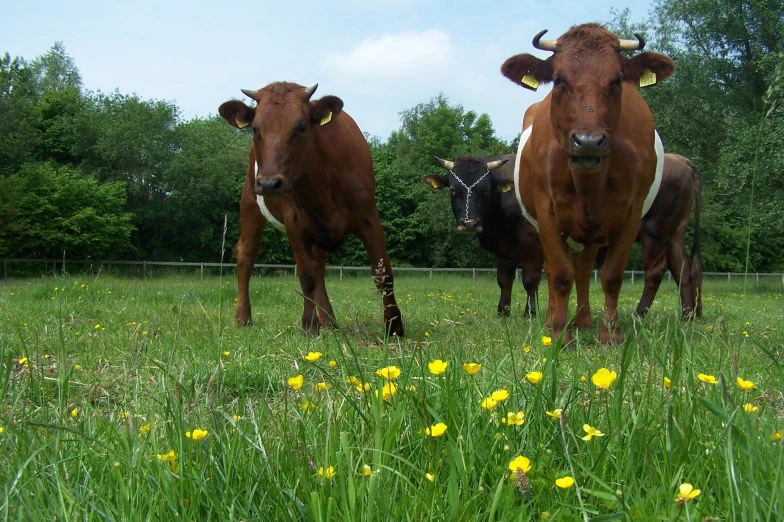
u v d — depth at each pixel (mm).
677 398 2326
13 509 1813
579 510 1729
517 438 2201
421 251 43812
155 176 39125
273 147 6426
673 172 8695
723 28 23109
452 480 1741
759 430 2168
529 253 10000
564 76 5484
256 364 4367
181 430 2123
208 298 11266
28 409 3148
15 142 36531
